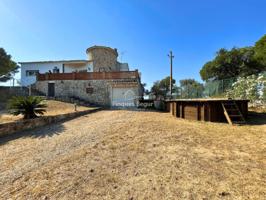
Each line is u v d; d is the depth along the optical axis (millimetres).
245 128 7277
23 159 5480
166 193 3139
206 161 4238
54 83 24547
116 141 6211
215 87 20016
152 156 4734
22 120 9547
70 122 11109
